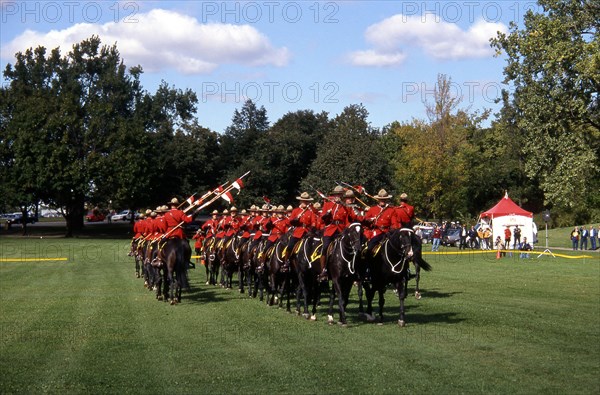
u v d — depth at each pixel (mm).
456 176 65938
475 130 88125
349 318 18328
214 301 22438
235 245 25844
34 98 72750
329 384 11094
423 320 17469
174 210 21875
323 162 63406
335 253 16844
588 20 35594
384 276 16797
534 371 11805
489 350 13523
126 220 111500
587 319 17391
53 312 20000
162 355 13508
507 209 49250
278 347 14102
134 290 26266
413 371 11828
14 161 72500
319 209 20016
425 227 61781
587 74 33312
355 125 64875
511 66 37188
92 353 13812
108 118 74125
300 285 18734
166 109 87375
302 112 89875
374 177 62062
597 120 36562
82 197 74000
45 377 11961
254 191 78312
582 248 52438
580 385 10914
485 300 21641
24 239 69500
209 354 13516
